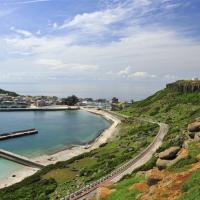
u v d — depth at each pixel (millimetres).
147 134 158125
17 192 87000
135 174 64125
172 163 48562
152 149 111125
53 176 101125
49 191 81500
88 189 64875
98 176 84812
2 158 144375
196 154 48438
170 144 96812
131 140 150375
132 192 44000
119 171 80000
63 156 148625
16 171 124875
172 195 36656
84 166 109688
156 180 43625
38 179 99875
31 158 146750
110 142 166125
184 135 101500
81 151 162250
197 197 32906
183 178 39750
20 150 171875
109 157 115750
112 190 48844
